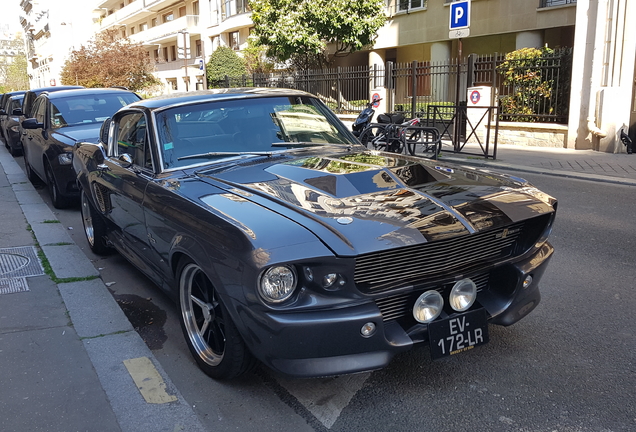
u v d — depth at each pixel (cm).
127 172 421
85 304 427
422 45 2291
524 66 1345
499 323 308
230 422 281
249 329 265
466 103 1202
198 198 319
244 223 273
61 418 280
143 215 382
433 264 280
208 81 2989
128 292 470
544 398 293
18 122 1354
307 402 298
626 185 864
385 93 1664
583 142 1230
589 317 392
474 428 270
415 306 274
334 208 286
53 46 7550
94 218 547
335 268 253
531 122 1350
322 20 2006
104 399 297
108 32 3238
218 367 310
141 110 425
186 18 3922
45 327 386
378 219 274
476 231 278
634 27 1120
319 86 1991
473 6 1970
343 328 255
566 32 1786
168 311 429
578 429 266
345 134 452
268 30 2064
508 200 310
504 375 318
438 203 296
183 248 309
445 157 1206
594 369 322
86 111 870
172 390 308
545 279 470
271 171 352
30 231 642
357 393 305
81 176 555
